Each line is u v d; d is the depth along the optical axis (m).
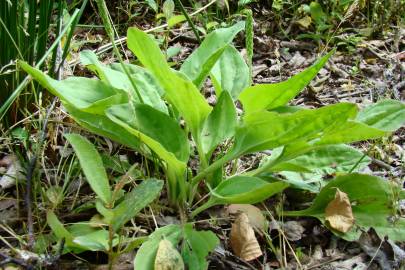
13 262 0.59
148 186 0.60
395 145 0.89
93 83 0.71
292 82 0.67
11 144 0.78
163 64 0.63
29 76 0.77
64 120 0.85
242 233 0.67
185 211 0.72
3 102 0.82
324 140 0.67
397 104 0.71
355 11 1.32
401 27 1.27
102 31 1.21
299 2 1.35
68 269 0.63
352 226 0.71
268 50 1.18
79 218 0.70
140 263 0.60
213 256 0.66
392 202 0.71
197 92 0.65
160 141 0.69
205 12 1.24
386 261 0.69
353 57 1.18
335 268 0.68
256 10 1.33
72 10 1.21
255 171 0.72
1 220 0.69
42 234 0.67
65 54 0.84
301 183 0.75
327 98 1.03
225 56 0.79
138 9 1.27
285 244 0.71
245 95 0.69
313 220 0.74
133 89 0.74
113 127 0.71
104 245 0.63
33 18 0.80
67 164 0.79
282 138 0.65
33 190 0.72
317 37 1.20
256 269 0.66
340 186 0.72
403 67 1.11
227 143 0.84
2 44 0.80
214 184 0.74
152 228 0.71
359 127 0.63
